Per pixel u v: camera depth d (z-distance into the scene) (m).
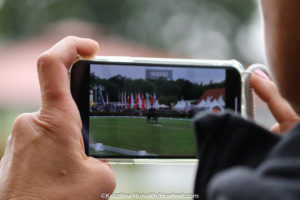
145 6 10.38
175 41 10.08
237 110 1.37
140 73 1.35
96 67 1.28
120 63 1.32
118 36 9.94
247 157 0.54
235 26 10.20
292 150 0.44
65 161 1.03
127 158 1.30
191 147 1.34
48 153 1.02
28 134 1.04
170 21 10.33
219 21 10.24
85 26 9.60
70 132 1.04
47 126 1.03
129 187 3.77
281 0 0.53
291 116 1.36
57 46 1.09
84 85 1.27
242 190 0.38
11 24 9.77
